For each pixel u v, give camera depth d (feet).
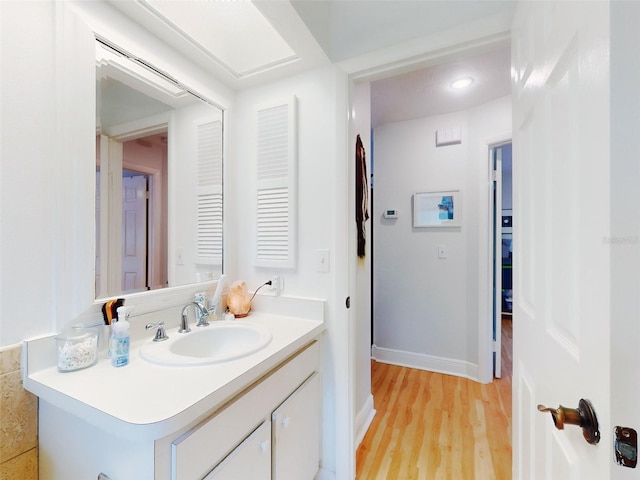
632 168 1.36
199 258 4.79
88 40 3.23
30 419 2.85
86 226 3.21
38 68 2.89
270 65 4.75
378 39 4.26
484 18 3.63
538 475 2.55
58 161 3.01
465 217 8.54
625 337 1.36
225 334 4.31
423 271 9.09
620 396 1.36
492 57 5.94
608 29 1.40
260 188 5.17
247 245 5.35
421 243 9.11
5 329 2.70
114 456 2.39
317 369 4.54
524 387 2.99
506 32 3.67
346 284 4.61
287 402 3.69
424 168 9.03
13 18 2.72
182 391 2.53
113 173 3.57
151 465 2.20
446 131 8.64
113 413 2.21
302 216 4.89
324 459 4.73
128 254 3.74
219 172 5.14
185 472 2.36
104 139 3.46
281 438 3.54
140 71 3.90
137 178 3.89
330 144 4.69
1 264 2.68
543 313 2.41
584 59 1.66
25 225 2.82
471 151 8.39
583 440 1.66
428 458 5.31
